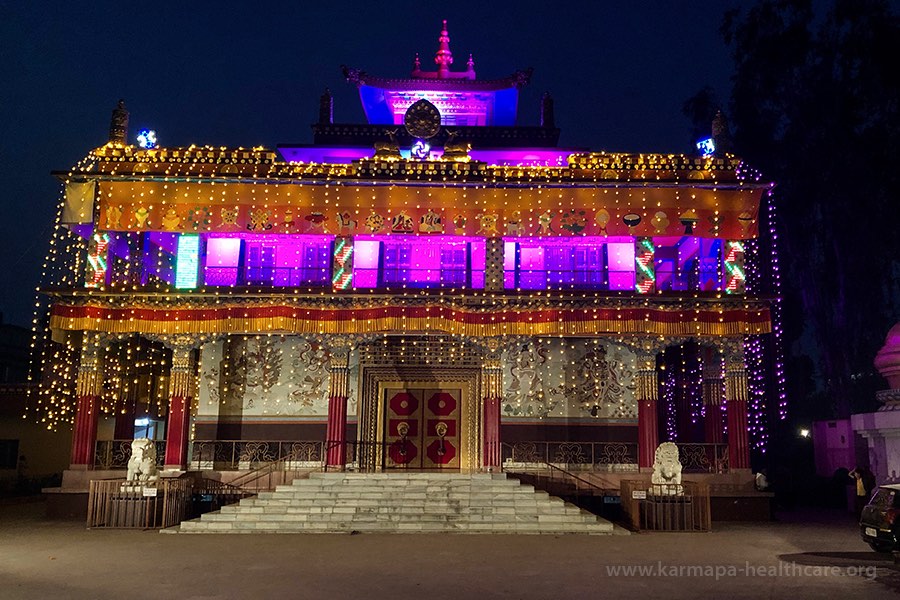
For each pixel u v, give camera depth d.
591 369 26.27
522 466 25.33
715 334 23.64
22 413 33.53
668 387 28.31
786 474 29.05
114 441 24.14
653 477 20.55
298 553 15.52
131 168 24.58
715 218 24.89
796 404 38.41
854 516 24.77
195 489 23.12
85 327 23.42
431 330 23.50
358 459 25.73
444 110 34.38
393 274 26.73
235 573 13.18
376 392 26.42
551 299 23.81
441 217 24.95
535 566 14.01
